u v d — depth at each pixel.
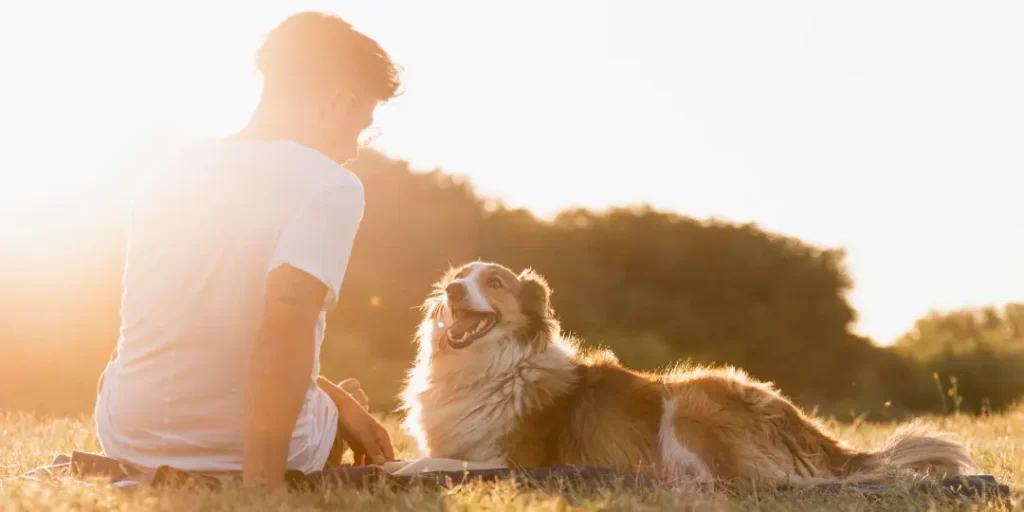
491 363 5.13
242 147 3.11
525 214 22.31
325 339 16.36
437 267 18.58
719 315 22.89
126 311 3.18
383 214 18.61
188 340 3.05
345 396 4.03
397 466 4.52
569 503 3.04
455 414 5.11
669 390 4.99
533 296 5.37
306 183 3.02
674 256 22.89
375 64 3.27
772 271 23.59
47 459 4.63
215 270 3.03
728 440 4.72
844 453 4.83
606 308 21.44
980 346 22.67
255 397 2.83
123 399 3.14
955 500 3.44
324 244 2.95
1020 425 8.45
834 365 22.75
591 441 4.88
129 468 3.13
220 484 2.91
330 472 3.26
